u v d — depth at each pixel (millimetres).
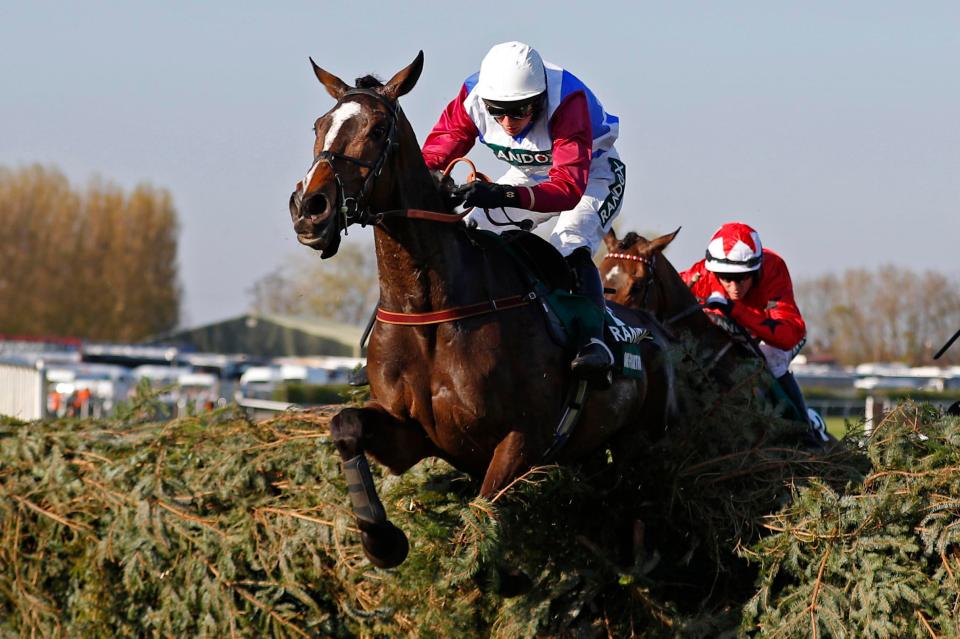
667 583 8367
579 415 7984
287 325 77000
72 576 9172
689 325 11422
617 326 8539
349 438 7066
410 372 7305
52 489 9281
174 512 8484
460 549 7332
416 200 7277
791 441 9516
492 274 7543
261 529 8250
